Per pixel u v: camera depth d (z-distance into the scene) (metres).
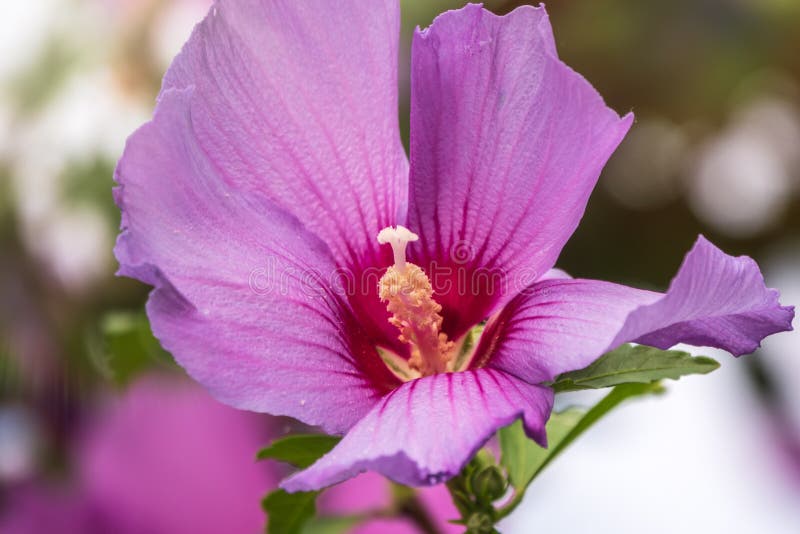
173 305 0.29
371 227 0.33
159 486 0.39
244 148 0.32
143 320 0.41
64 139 0.45
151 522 0.39
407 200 0.33
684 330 0.30
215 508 0.39
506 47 0.32
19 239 0.45
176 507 0.39
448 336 0.33
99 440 0.40
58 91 0.45
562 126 0.31
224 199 0.31
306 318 0.31
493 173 0.32
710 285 0.29
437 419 0.29
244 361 0.30
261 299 0.31
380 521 0.41
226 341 0.30
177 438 0.39
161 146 0.30
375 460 0.28
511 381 0.30
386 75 0.32
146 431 0.39
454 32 0.32
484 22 0.32
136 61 0.45
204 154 0.31
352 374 0.31
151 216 0.30
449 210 0.33
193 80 0.31
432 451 0.28
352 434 0.29
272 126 0.32
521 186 0.32
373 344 0.33
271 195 0.32
